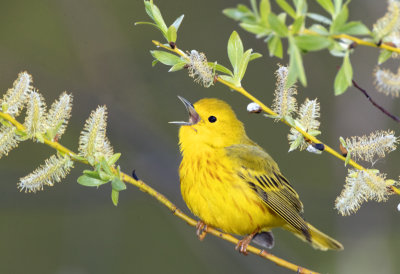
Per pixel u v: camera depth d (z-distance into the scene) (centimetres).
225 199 773
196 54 543
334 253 1369
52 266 1509
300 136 580
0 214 1538
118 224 1418
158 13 553
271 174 809
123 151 1548
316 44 437
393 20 476
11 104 546
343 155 566
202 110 801
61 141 1529
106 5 1593
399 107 1392
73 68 1572
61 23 1611
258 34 440
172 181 1433
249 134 1638
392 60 1307
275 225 830
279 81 577
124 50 1559
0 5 1598
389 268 1255
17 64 1531
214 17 1645
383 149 560
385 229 1295
